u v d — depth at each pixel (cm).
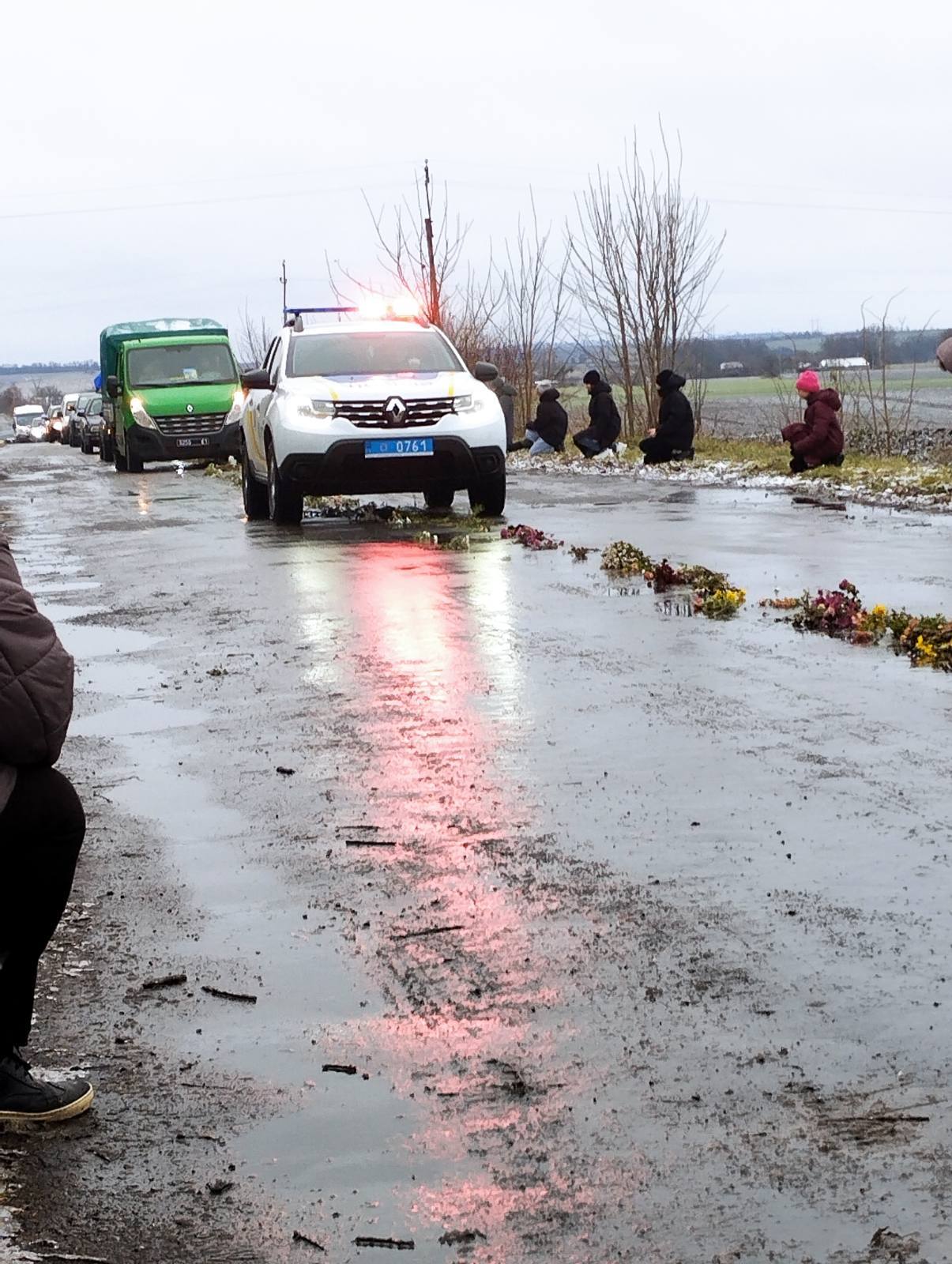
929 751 689
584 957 470
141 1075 407
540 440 3184
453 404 1777
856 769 664
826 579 1216
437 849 580
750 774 662
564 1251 316
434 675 897
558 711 795
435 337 1919
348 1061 408
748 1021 420
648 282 3619
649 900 516
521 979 455
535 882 538
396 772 691
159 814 646
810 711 775
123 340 3734
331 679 899
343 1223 331
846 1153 349
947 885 518
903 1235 316
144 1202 344
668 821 601
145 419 3488
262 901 536
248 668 946
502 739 741
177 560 1529
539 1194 338
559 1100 380
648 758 695
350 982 461
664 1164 347
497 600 1163
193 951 492
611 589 1205
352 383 1791
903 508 1820
